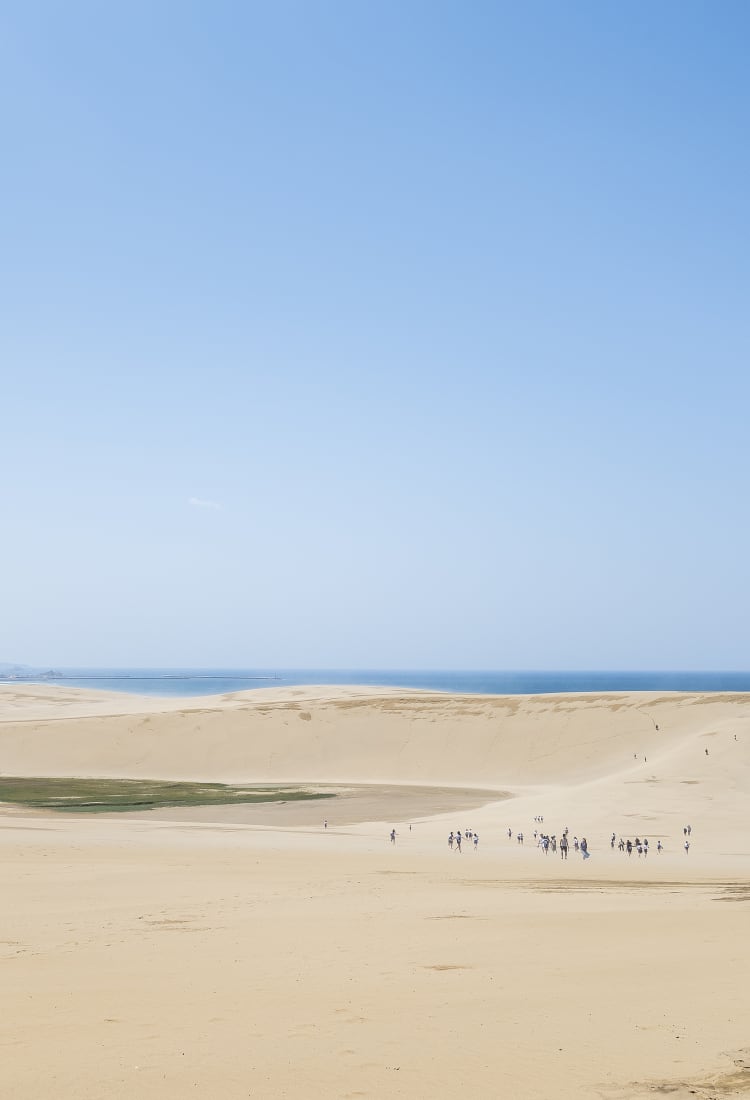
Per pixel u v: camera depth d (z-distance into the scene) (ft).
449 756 330.75
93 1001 47.65
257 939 67.21
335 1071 35.86
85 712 475.31
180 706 507.30
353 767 328.49
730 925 71.31
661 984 50.06
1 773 318.86
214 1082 34.58
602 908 83.30
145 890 96.48
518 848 160.35
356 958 59.26
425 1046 39.06
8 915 80.28
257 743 349.41
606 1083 34.32
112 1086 34.12
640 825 181.78
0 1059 37.50
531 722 348.18
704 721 326.44
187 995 48.93
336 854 139.64
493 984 50.78
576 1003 46.11
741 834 171.63
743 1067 35.99
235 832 175.73
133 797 256.73
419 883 105.50
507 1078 34.96
